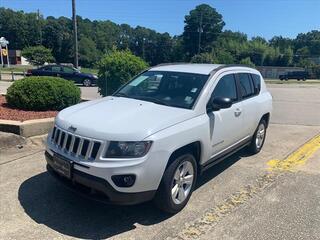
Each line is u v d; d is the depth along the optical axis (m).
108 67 12.00
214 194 5.09
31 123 7.05
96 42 118.38
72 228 4.01
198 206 4.68
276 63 114.75
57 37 103.00
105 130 3.93
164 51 132.12
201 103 4.80
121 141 3.85
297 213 4.57
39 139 7.12
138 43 134.38
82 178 3.92
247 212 4.55
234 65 6.23
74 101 9.34
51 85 8.80
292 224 4.28
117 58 12.00
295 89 33.44
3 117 7.69
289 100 20.39
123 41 133.25
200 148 4.75
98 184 3.81
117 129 3.93
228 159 6.80
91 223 4.13
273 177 5.89
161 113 4.43
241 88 6.11
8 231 3.89
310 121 12.01
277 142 8.40
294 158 7.06
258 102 6.62
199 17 114.06
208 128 4.81
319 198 5.07
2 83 25.77
